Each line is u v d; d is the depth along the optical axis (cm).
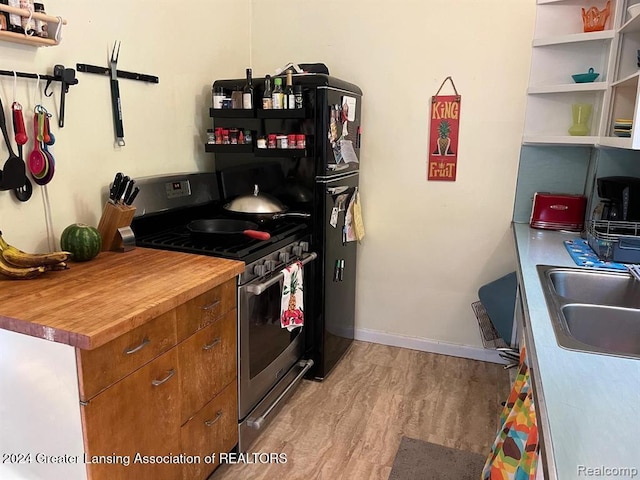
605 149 226
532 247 211
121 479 134
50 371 122
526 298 143
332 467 195
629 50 204
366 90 279
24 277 150
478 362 287
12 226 165
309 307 252
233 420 189
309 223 242
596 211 225
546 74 247
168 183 221
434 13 259
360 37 275
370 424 223
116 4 196
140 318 128
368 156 287
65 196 183
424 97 270
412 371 275
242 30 287
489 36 253
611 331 140
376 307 307
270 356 215
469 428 221
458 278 286
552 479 68
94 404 122
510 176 264
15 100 161
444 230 282
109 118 198
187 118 246
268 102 230
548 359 103
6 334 127
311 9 280
